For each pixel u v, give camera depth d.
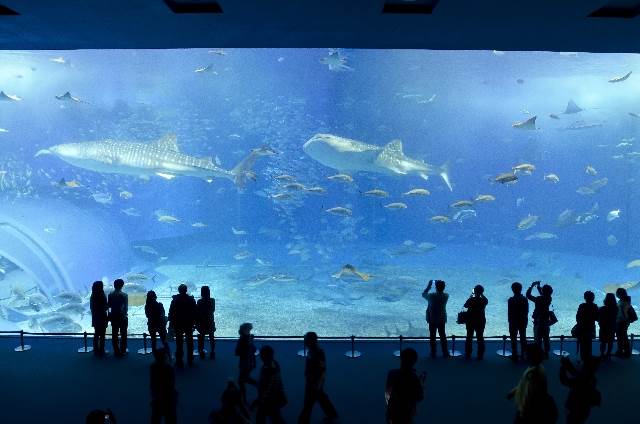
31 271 19.89
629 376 7.43
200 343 8.29
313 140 17.80
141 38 7.07
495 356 8.38
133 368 7.84
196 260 30.91
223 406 4.29
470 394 6.82
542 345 8.42
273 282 21.73
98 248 23.84
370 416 6.15
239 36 7.00
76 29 6.62
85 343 8.62
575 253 38.12
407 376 4.47
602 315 8.02
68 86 46.41
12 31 6.71
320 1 5.49
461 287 21.20
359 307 17.28
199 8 5.95
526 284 21.91
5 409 6.36
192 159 15.15
